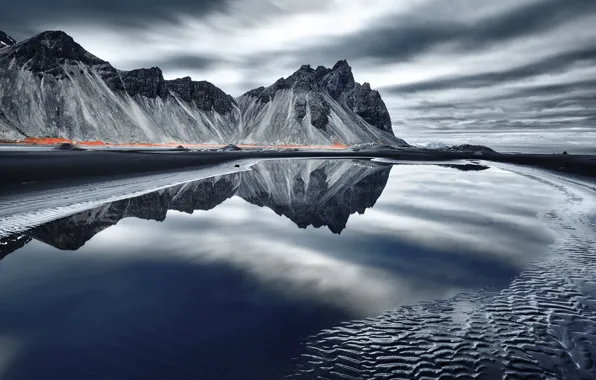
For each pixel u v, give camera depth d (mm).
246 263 10898
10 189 22453
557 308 8047
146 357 5715
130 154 77625
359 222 17672
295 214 19938
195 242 13453
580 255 12023
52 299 8031
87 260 11031
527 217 18734
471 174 47188
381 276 9891
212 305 7805
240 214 19844
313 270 10305
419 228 16188
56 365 5449
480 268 10656
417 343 6473
